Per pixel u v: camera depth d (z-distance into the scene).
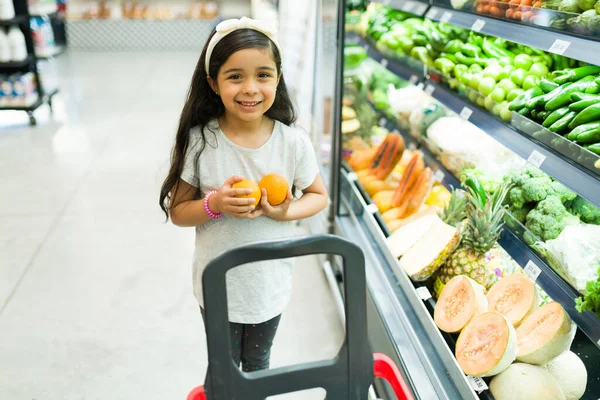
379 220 2.40
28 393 1.95
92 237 3.11
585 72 1.63
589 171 1.26
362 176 2.80
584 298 1.30
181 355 2.17
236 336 1.55
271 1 5.72
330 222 2.83
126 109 5.84
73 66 8.02
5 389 1.96
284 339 2.27
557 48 1.36
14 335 2.26
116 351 2.18
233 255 0.95
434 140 2.36
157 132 5.06
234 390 0.99
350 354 1.05
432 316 1.74
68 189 3.77
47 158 4.36
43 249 2.97
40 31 8.04
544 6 1.52
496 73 1.92
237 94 1.30
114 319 2.38
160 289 2.62
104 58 8.70
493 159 2.04
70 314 2.41
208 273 0.94
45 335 2.26
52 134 4.99
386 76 3.06
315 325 2.37
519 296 1.63
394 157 2.75
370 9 2.95
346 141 2.87
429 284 1.93
